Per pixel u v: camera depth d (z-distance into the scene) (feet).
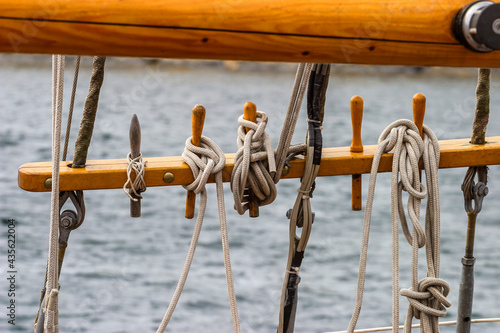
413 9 4.31
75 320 25.61
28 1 3.66
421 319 7.79
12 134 65.41
